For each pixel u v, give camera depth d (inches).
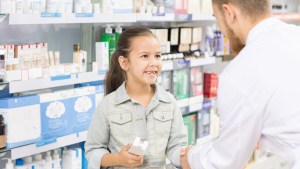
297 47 76.1
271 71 74.4
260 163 213.6
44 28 136.9
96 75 130.7
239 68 76.3
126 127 98.0
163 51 158.6
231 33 81.1
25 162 118.0
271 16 79.6
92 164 97.1
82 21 121.9
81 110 127.3
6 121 109.8
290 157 74.8
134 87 99.7
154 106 99.2
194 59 169.8
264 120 75.7
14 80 109.6
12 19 104.9
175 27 167.6
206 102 184.9
